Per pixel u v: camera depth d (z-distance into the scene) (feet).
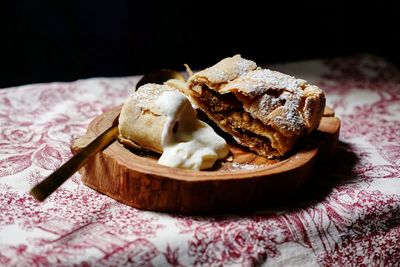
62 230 1.13
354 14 2.60
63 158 1.45
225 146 1.38
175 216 1.20
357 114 1.91
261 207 1.25
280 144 1.36
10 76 2.30
